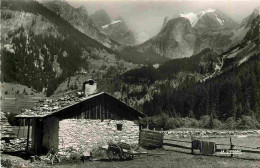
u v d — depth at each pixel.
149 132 29.70
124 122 28.84
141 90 187.62
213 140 34.91
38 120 27.92
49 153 24.17
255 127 58.31
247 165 19.80
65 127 25.39
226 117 87.88
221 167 19.11
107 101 28.14
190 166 19.56
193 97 115.12
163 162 21.28
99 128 27.30
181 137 37.91
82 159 22.56
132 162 21.70
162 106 124.94
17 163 22.17
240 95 93.12
